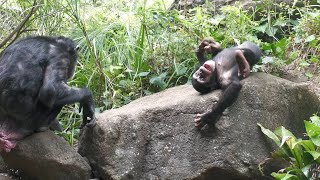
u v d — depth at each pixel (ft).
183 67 20.99
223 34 21.44
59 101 15.74
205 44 17.44
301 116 16.97
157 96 18.06
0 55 17.40
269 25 22.68
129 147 16.30
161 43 21.77
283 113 16.49
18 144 15.75
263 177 15.89
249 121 15.97
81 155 16.84
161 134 16.30
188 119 16.12
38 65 15.72
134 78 20.98
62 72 15.90
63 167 15.97
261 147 15.88
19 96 15.40
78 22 20.97
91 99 16.34
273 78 16.80
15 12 22.02
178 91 17.94
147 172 16.24
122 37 22.40
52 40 16.63
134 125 16.42
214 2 24.40
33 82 15.51
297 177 15.58
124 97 20.38
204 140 15.85
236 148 15.66
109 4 25.34
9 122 15.80
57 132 18.38
